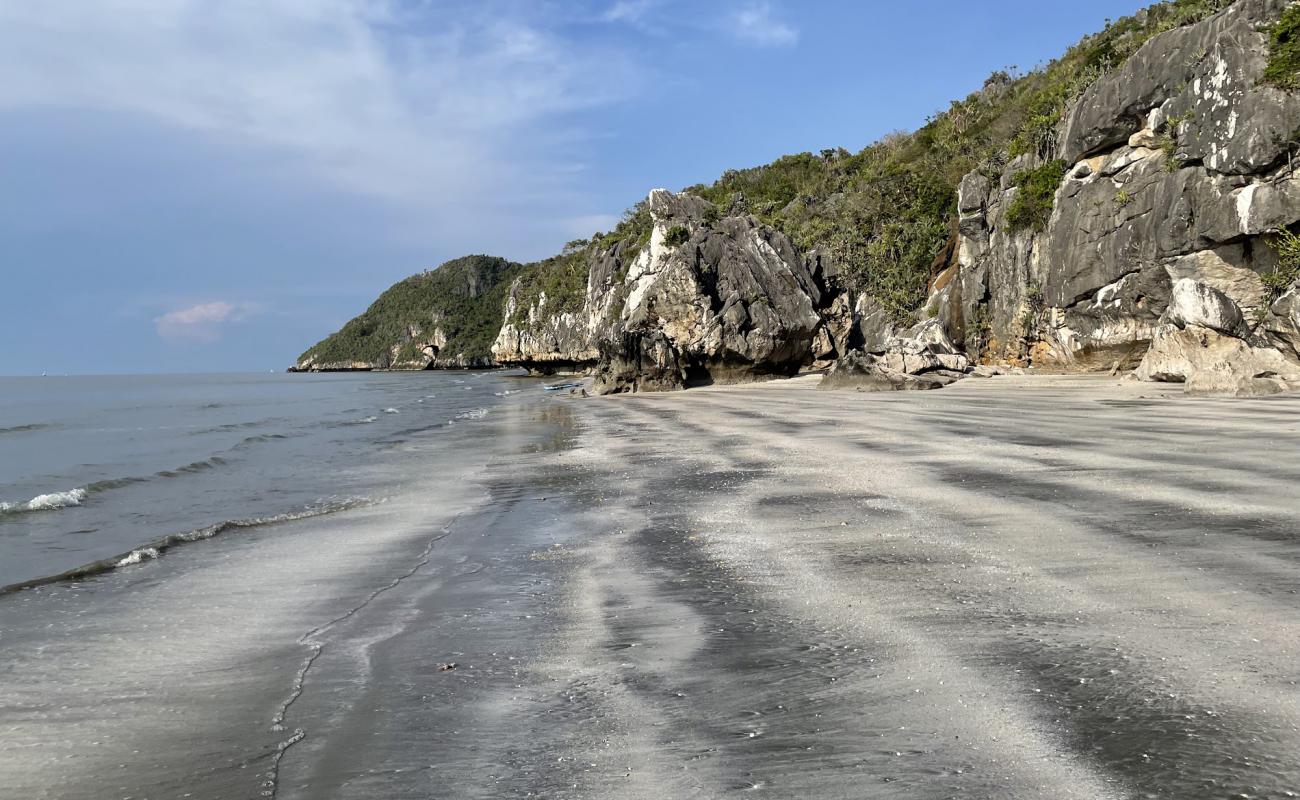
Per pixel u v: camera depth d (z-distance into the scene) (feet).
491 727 13.30
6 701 15.12
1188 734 11.53
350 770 11.93
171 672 16.65
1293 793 9.91
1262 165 85.87
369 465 54.90
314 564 26.73
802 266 190.90
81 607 21.88
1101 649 15.03
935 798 10.23
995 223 148.97
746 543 26.22
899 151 283.59
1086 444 45.11
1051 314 126.72
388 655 17.37
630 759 11.87
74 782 11.84
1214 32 95.40
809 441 54.39
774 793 10.59
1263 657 14.21
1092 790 10.22
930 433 54.95
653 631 18.06
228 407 150.20
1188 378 79.30
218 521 35.45
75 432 91.25
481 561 26.48
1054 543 23.61
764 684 14.47
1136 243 106.11
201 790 11.47
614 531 29.81
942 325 154.71
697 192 379.14
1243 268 92.22
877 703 13.29
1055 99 156.66
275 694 15.24
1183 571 19.98
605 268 308.81
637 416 90.53
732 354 168.35
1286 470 33.91
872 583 20.62
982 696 13.28
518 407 123.95
